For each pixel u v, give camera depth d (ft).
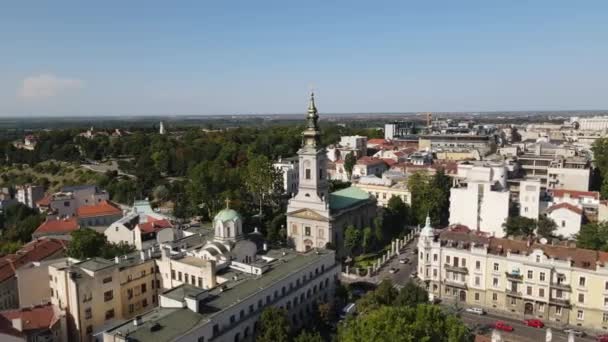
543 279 350.23
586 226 451.12
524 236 456.86
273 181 641.40
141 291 345.51
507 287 365.20
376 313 245.24
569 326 341.82
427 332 231.50
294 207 497.05
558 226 495.82
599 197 581.12
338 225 488.85
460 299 387.96
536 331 335.67
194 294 271.49
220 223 366.22
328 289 373.20
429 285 402.11
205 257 348.79
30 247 444.14
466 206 524.52
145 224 464.24
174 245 390.42
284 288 322.75
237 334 278.05
